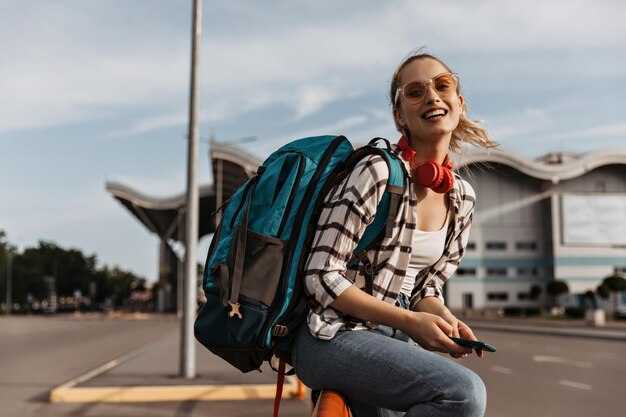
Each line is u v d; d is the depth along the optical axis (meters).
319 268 1.51
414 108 1.73
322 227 1.55
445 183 1.68
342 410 1.49
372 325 1.58
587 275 76.00
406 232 1.64
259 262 1.54
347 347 1.47
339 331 1.53
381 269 1.63
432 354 1.42
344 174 1.62
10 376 11.73
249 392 9.20
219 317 1.54
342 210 1.53
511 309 64.00
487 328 35.47
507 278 77.31
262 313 1.50
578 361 14.73
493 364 14.01
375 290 1.62
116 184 77.31
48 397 9.23
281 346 1.62
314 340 1.53
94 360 14.98
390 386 1.42
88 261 156.50
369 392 1.45
